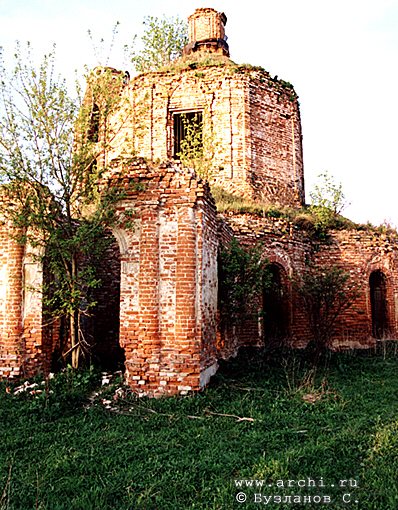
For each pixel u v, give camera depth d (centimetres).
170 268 829
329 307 1297
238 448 580
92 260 1029
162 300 824
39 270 933
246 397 816
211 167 1636
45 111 840
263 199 1664
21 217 820
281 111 1811
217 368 1000
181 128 1811
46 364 955
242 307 1125
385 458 543
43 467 525
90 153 908
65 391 785
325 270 1404
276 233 1408
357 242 1590
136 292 835
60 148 853
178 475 501
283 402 795
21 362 904
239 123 1686
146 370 809
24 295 929
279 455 549
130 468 518
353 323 1539
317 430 647
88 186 871
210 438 612
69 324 1011
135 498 450
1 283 929
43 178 848
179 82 1747
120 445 586
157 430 656
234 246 1130
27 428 662
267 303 1466
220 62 1748
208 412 728
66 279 862
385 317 1634
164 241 838
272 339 1383
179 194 841
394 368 1173
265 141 1741
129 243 851
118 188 854
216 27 2092
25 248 938
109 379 869
